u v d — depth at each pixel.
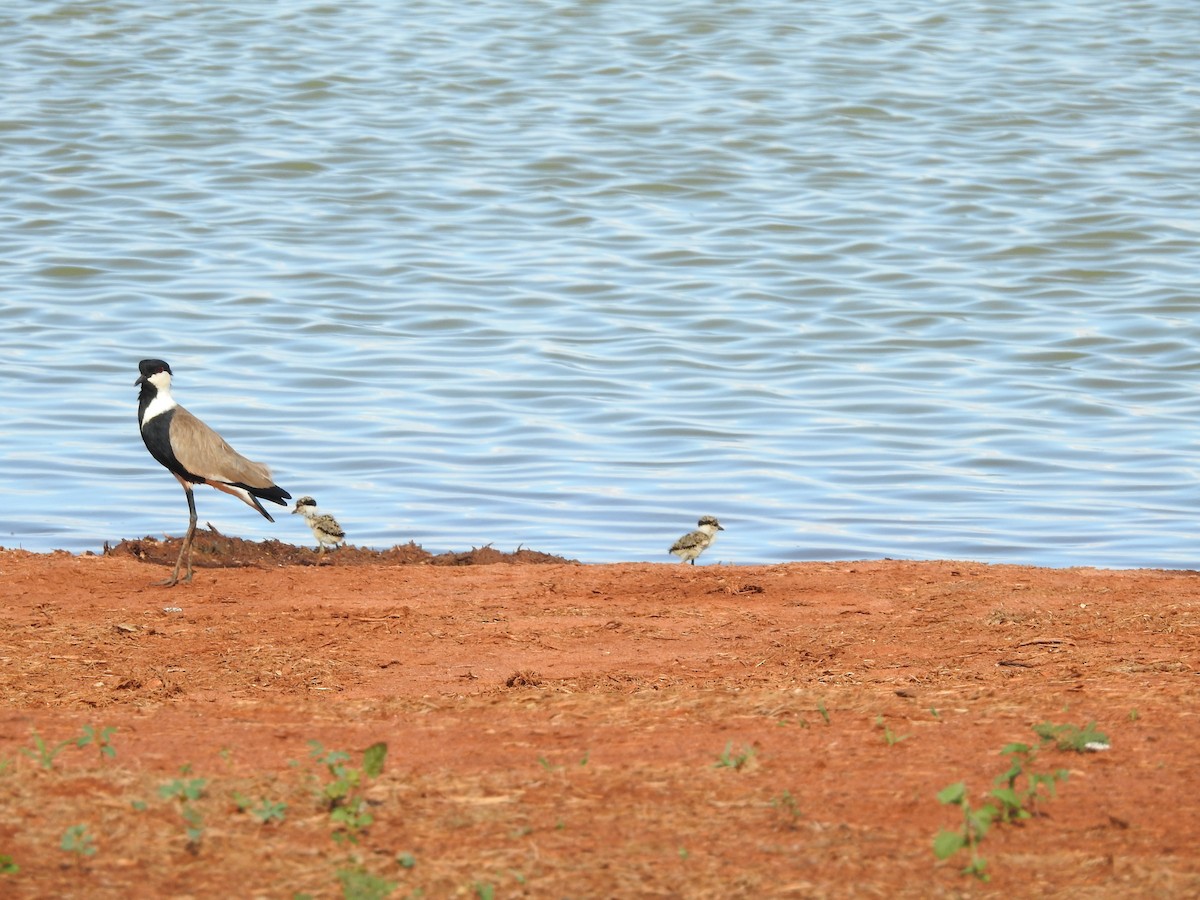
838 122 52.12
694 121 51.94
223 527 21.08
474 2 70.44
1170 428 26.67
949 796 7.08
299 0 70.25
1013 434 26.41
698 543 17.23
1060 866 6.86
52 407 26.53
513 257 38.44
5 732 8.96
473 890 6.65
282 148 48.22
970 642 11.70
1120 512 22.34
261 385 28.23
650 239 40.19
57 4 67.31
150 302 33.59
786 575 14.70
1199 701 9.13
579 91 55.47
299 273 36.31
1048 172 46.50
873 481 23.81
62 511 21.50
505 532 21.03
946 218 42.09
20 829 7.16
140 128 50.28
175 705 9.86
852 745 8.52
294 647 11.77
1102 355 31.36
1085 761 8.12
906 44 63.12
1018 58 60.94
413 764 8.34
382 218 41.62
